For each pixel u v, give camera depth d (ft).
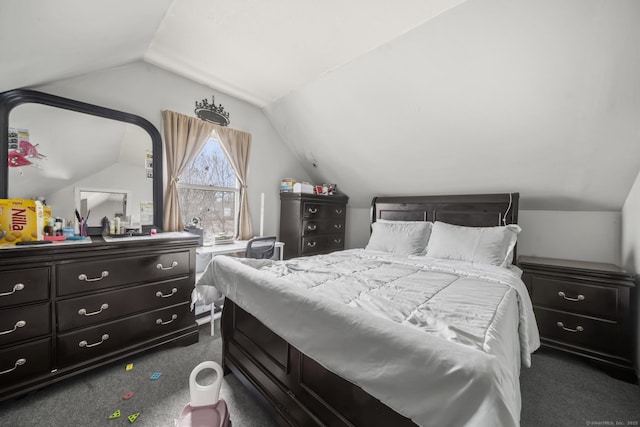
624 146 5.87
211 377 5.56
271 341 4.39
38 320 4.78
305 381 3.74
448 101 6.89
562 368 6.18
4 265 4.45
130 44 6.01
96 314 5.43
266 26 5.84
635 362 5.98
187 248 6.84
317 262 7.04
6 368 4.50
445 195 9.66
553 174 7.23
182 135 8.30
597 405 4.94
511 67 5.63
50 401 4.74
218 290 5.54
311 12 5.36
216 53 6.99
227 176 9.95
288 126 10.80
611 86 5.11
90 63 5.94
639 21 4.27
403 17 5.45
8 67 4.40
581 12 4.49
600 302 6.16
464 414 2.00
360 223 13.20
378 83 7.39
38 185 5.97
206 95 8.97
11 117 5.66
